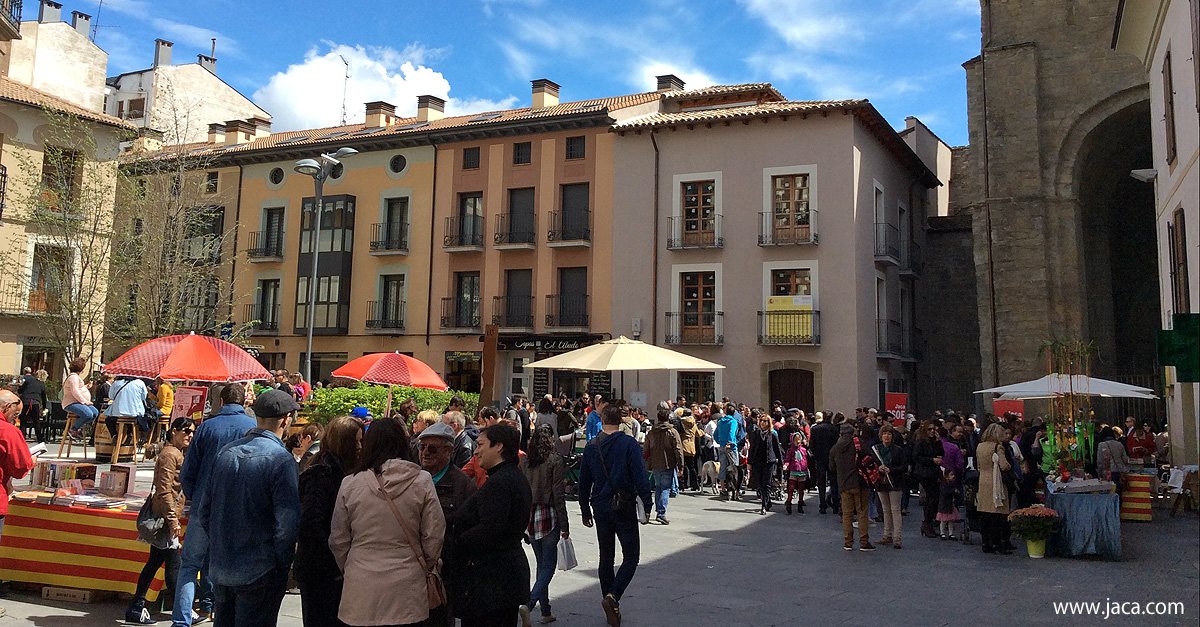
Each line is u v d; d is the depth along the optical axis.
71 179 27.47
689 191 30.75
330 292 35.44
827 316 28.05
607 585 7.62
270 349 36.84
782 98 34.06
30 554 7.70
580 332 31.14
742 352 29.03
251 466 5.17
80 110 28.72
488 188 33.59
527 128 32.72
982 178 27.73
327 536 5.02
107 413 16.25
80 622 6.93
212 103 49.94
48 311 26.33
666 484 14.27
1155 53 17.34
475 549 5.23
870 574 9.91
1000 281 26.55
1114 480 15.62
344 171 36.47
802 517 15.41
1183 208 14.88
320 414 16.83
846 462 11.75
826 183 28.56
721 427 18.09
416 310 34.28
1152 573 10.31
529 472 7.52
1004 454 11.79
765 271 29.06
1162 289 17.75
